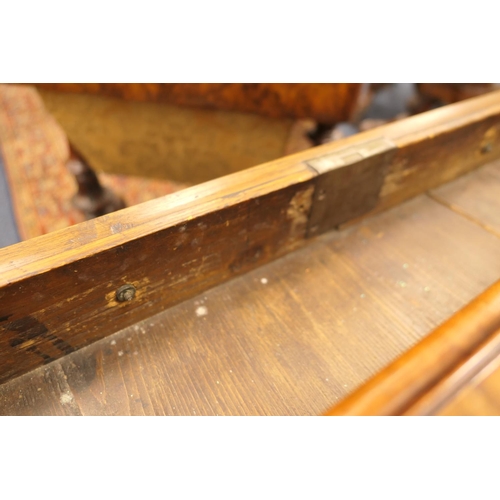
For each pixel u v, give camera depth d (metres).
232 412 0.69
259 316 0.84
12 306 0.60
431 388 0.43
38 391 0.70
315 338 0.81
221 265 0.85
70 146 2.06
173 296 0.82
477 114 1.11
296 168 0.85
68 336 0.71
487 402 0.42
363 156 0.90
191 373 0.74
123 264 0.68
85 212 2.35
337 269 0.96
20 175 2.84
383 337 0.82
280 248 0.95
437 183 1.23
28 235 2.41
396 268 0.97
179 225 0.69
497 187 1.26
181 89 1.59
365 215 1.09
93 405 0.69
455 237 1.07
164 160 2.05
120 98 1.62
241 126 1.79
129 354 0.76
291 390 0.73
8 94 3.85
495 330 0.48
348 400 0.44
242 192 0.77
